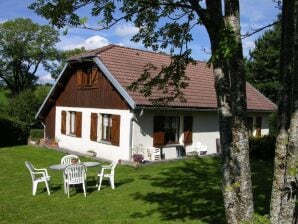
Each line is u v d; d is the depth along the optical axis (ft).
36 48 169.89
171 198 39.68
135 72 67.92
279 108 17.84
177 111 68.74
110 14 22.84
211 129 75.66
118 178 51.26
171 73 28.32
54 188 45.68
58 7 21.91
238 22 18.51
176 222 31.24
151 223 31.07
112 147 66.85
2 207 36.81
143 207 36.29
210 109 71.00
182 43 27.45
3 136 87.76
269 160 69.31
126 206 36.76
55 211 35.32
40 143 86.02
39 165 62.69
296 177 16.22
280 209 16.97
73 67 77.61
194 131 72.33
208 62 16.44
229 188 18.85
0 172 56.24
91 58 69.21
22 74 175.52
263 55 113.09
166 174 53.67
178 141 69.92
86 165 44.27
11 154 74.49
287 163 16.53
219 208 35.32
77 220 32.40
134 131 62.85
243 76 18.75
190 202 37.83
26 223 31.68
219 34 16.78
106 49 71.00
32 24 171.63
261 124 87.56
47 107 87.66
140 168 58.70
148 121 64.59
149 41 28.55
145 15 26.71
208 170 56.85
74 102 78.07
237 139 18.80
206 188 44.42
